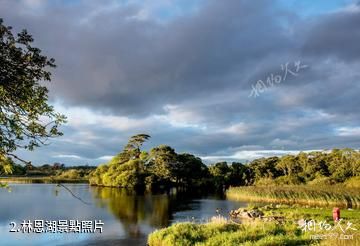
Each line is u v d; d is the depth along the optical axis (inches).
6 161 307.6
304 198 2182.6
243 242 740.7
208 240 799.7
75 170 5974.4
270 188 2511.1
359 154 3339.1
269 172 4192.9
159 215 1679.4
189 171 4185.5
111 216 1653.5
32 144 326.6
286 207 1660.9
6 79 307.7
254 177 4330.7
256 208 1675.7
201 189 4025.6
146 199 2514.8
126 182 3722.9
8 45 302.0
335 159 3575.3
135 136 4500.5
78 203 2204.7
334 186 2657.5
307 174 3745.1
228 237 798.5
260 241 725.9
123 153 4505.4
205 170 4426.7
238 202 2272.4
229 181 4338.1
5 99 318.7
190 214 1706.4
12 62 305.6
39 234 1210.6
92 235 1192.8
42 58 317.1
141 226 1374.3
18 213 1736.0
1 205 2063.2
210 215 1662.2
